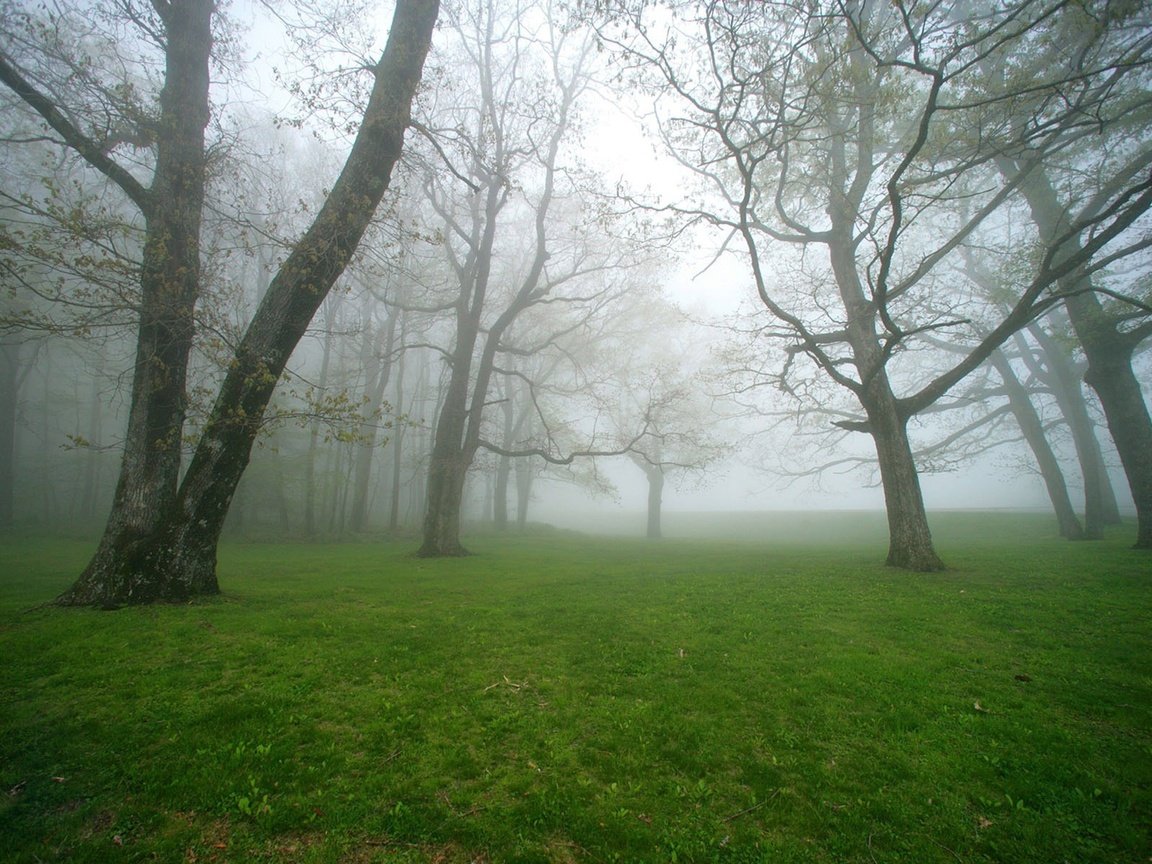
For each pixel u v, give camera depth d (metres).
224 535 27.78
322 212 11.28
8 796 4.41
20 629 8.38
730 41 11.05
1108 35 13.40
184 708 5.89
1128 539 21.72
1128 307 18.30
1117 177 15.55
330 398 10.27
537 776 4.75
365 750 5.14
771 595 11.77
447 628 9.05
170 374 10.76
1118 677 6.86
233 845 3.90
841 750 5.20
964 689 6.54
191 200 11.09
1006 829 4.13
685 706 6.08
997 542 23.36
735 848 3.93
